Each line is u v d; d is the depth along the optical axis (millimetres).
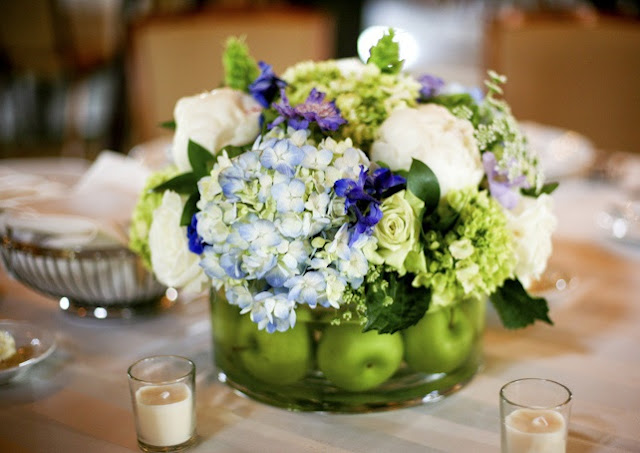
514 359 918
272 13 2283
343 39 4422
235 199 664
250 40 2281
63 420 782
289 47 2285
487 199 748
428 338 770
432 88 882
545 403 702
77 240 956
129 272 967
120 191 1332
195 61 2277
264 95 829
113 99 2975
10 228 975
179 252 797
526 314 814
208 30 2264
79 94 3848
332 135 748
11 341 878
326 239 677
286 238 664
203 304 1101
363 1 4379
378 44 851
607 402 820
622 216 1325
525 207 806
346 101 778
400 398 794
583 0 3639
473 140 771
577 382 863
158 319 1042
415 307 729
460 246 728
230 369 832
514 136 818
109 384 861
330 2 4305
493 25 2303
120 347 956
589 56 2252
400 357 767
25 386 852
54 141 4215
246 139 799
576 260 1248
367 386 769
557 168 1586
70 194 1326
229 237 667
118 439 749
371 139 770
